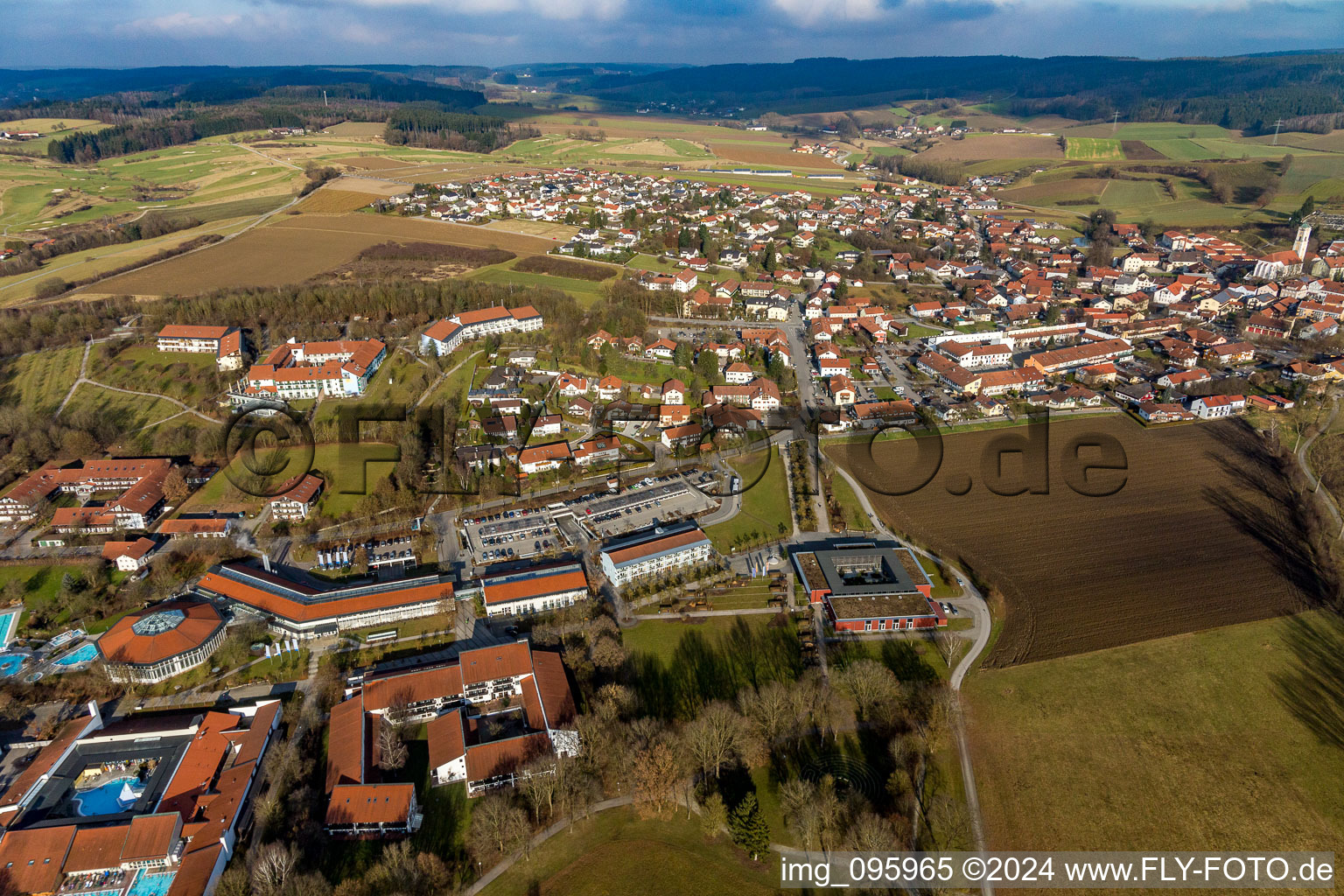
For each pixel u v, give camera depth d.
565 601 152.38
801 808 104.12
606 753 114.06
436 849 103.06
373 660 138.38
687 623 146.62
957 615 146.62
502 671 129.00
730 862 101.38
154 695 131.88
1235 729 119.94
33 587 157.38
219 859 100.00
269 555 167.25
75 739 119.31
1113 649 136.25
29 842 101.06
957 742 118.25
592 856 102.38
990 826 105.44
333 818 104.31
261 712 124.69
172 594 155.62
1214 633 139.75
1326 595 149.88
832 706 121.75
